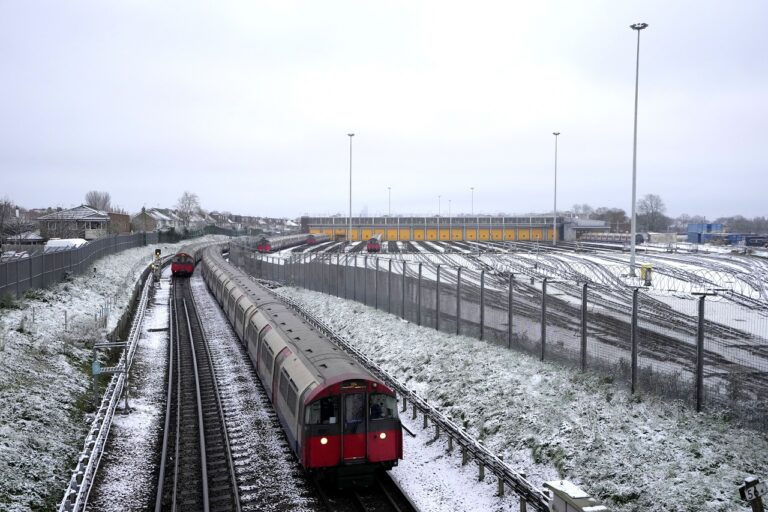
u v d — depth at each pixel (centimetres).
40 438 1537
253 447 1689
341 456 1392
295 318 2295
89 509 1313
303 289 4697
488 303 2372
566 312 2170
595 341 1841
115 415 1911
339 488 1415
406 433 1791
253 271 6216
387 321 3020
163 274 6688
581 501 998
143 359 2702
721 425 1331
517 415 1655
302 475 1504
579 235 13750
